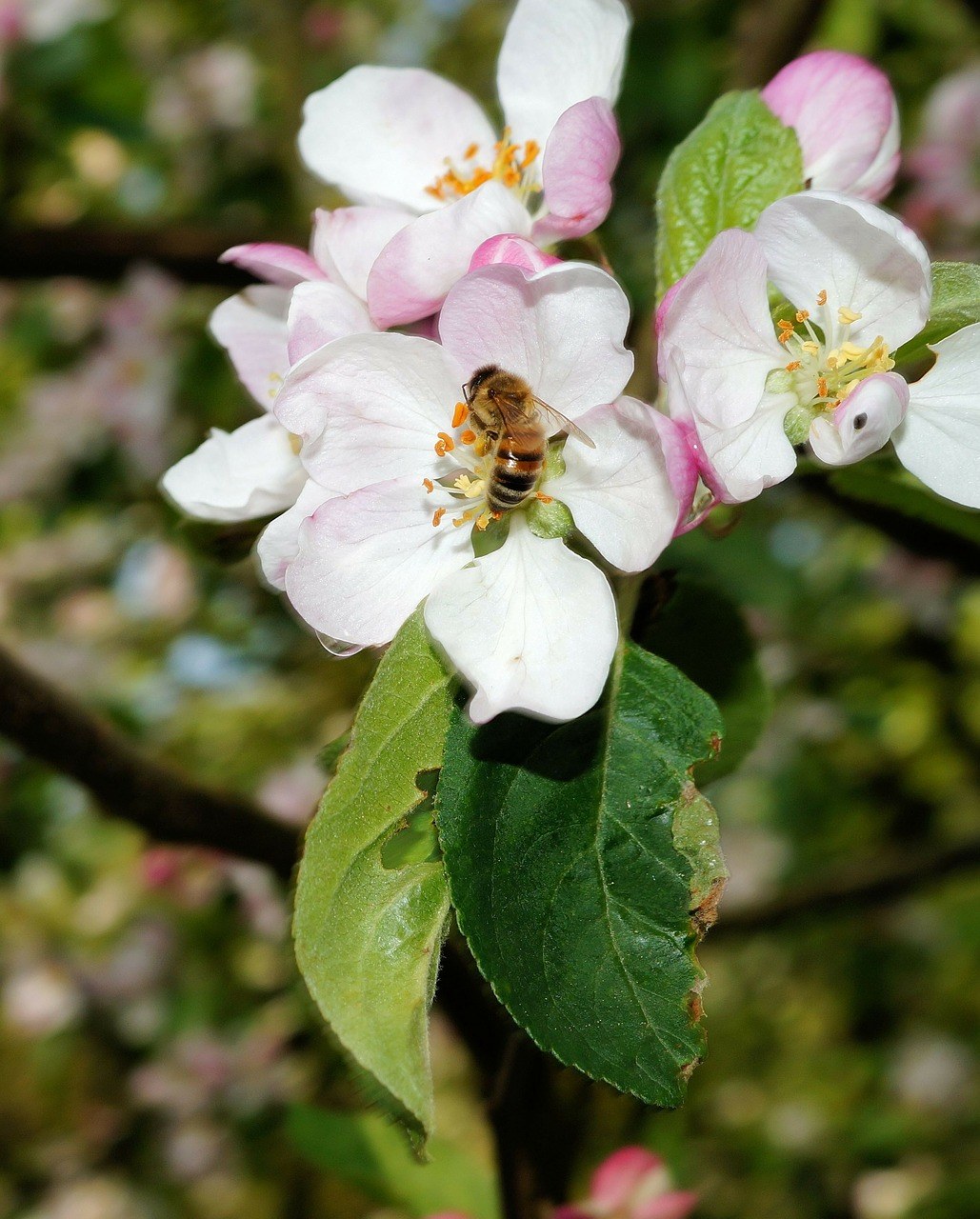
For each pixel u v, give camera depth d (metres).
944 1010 0.90
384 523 0.24
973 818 0.84
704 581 0.28
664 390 0.24
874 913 0.87
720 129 0.25
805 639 0.78
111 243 0.49
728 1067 0.88
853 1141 0.77
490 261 0.23
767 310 0.24
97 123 0.66
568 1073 0.30
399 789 0.22
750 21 0.44
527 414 0.23
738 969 0.92
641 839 0.22
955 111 0.61
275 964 0.72
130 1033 0.76
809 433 0.24
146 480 0.77
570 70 0.26
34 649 0.80
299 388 0.23
